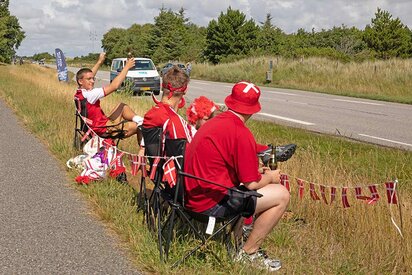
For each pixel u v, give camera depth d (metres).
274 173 3.77
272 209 3.77
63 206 5.22
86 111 6.51
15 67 49.81
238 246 3.96
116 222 4.62
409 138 10.58
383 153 8.08
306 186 5.14
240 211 3.67
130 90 15.02
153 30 81.31
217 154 3.60
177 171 3.84
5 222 4.73
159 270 3.66
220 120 3.65
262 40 70.25
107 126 6.41
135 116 6.46
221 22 70.56
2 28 82.00
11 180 6.23
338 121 13.40
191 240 4.01
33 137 9.27
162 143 4.23
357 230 4.40
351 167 6.60
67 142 8.07
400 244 4.08
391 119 13.95
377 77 26.34
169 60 78.88
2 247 4.15
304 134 10.21
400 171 6.61
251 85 3.68
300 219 4.90
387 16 62.75
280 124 12.12
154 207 4.26
